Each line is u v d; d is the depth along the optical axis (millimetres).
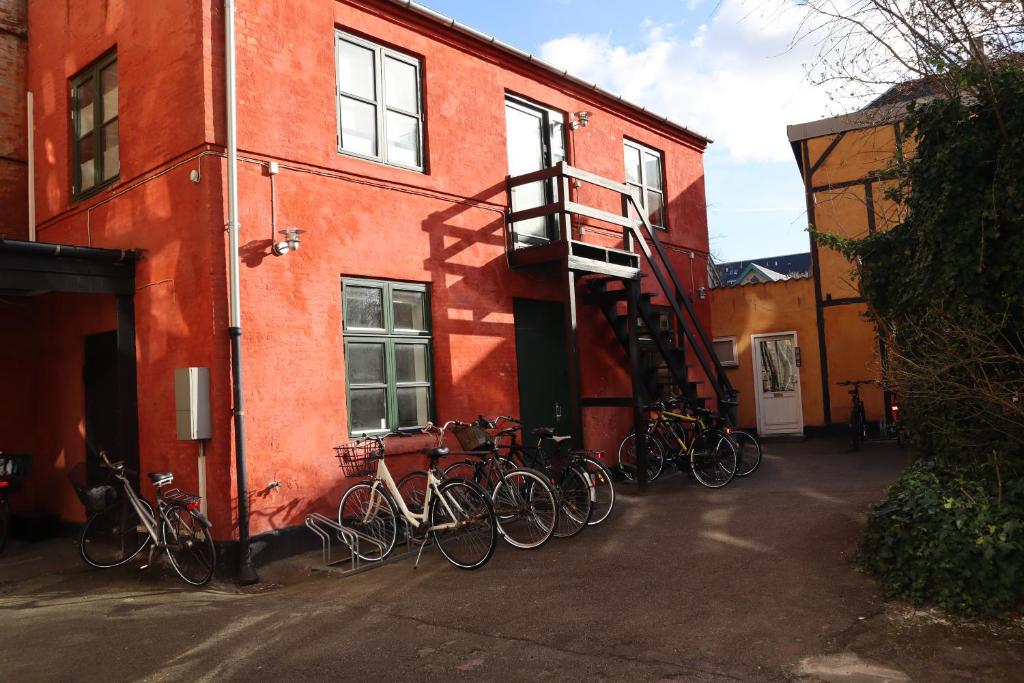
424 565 6383
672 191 12938
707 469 9352
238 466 6305
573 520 6965
